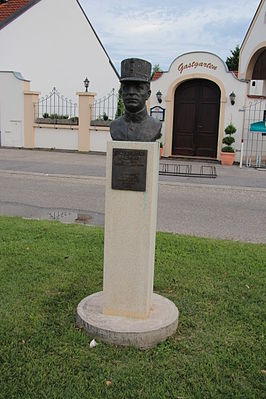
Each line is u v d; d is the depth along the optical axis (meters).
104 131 19.66
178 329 3.74
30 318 3.81
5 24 22.11
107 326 3.53
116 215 3.53
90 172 13.67
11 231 6.41
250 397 2.89
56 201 9.32
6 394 2.86
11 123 20.89
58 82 24.23
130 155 3.40
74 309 4.03
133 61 3.38
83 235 6.34
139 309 3.66
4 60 22.31
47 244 5.85
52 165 15.09
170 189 11.37
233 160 17.34
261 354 3.39
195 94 18.47
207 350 3.43
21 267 4.96
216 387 2.98
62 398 2.84
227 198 10.41
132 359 3.28
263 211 9.03
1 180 11.89
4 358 3.23
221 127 17.91
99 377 3.05
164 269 5.05
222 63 17.42
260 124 16.02
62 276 4.76
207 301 4.29
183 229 7.26
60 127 20.22
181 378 3.09
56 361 3.22
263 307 4.17
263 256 5.61
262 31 19.73
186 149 19.05
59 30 23.73
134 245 3.54
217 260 5.41
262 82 23.38
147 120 3.57
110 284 3.67
